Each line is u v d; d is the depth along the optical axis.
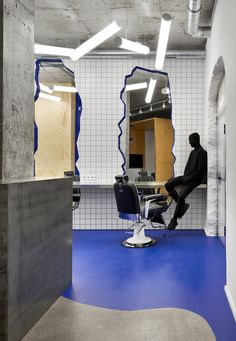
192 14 3.60
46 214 2.31
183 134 5.39
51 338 1.95
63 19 4.55
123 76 5.43
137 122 10.08
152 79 5.30
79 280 2.96
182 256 3.75
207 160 4.86
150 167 11.25
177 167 5.41
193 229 5.38
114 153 5.46
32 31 2.89
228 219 2.61
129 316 2.23
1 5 2.33
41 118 6.55
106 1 4.04
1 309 1.74
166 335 1.97
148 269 3.27
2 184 1.75
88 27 4.81
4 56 2.35
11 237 1.79
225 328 2.05
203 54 5.22
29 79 2.83
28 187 2.01
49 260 2.37
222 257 3.70
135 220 4.16
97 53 5.30
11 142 2.46
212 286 2.77
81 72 5.46
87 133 5.49
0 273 1.74
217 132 4.78
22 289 1.92
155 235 4.94
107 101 5.46
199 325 2.08
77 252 3.96
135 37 5.11
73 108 6.58
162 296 2.57
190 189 4.75
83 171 5.50
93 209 5.48
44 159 6.55
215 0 3.72
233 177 2.40
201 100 5.36
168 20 3.14
